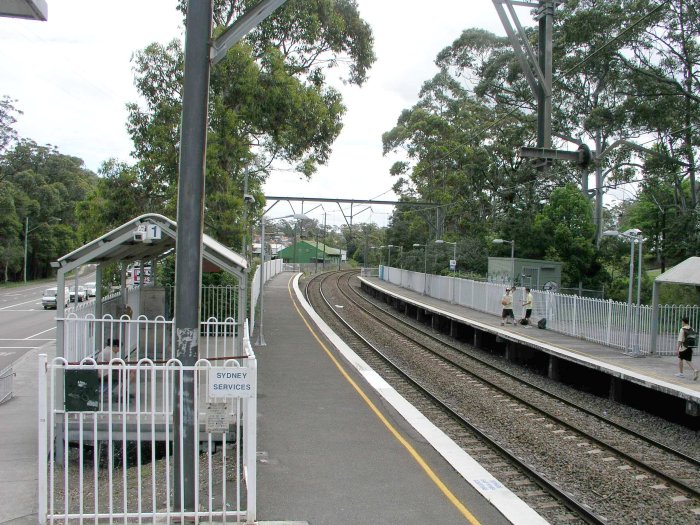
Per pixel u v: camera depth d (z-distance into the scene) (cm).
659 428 1221
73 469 837
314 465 773
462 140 4172
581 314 2039
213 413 581
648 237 3259
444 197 4284
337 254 10356
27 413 1111
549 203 3525
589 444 1043
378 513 620
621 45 2706
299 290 4512
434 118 4275
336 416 1041
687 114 2661
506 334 2089
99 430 873
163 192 2341
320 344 1969
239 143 2220
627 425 1234
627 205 5412
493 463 898
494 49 4059
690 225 2698
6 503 652
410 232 5641
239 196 2327
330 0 2480
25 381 1463
